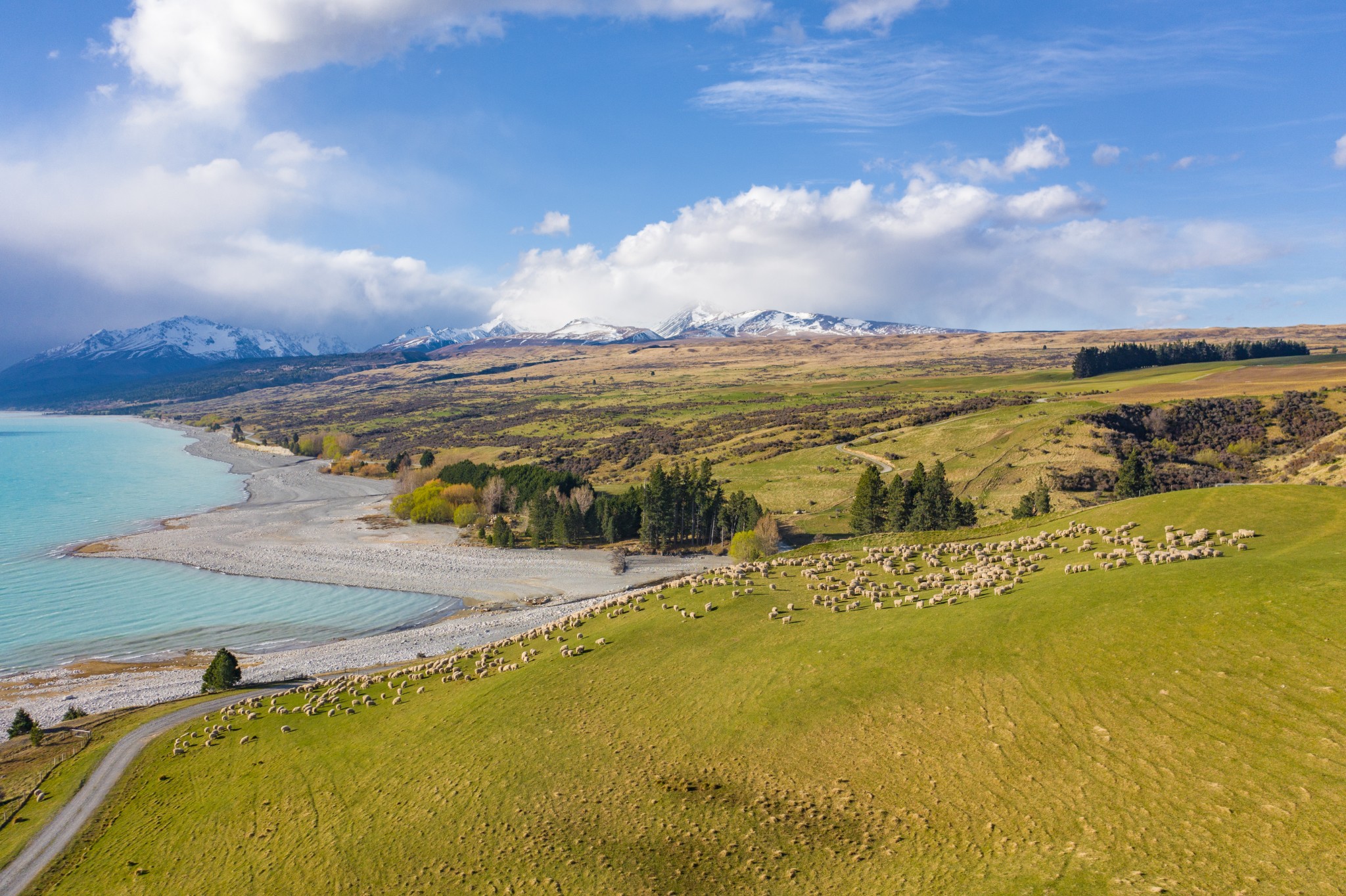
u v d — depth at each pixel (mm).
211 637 96250
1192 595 38938
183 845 39250
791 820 31000
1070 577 47750
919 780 31703
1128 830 26031
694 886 27969
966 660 39438
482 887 30047
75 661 86125
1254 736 28734
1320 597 35531
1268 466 134125
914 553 66875
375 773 42812
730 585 65250
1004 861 25969
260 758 48281
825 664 43250
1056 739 31750
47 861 39719
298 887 32969
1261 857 23469
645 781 35781
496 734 43625
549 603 111750
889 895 25703
